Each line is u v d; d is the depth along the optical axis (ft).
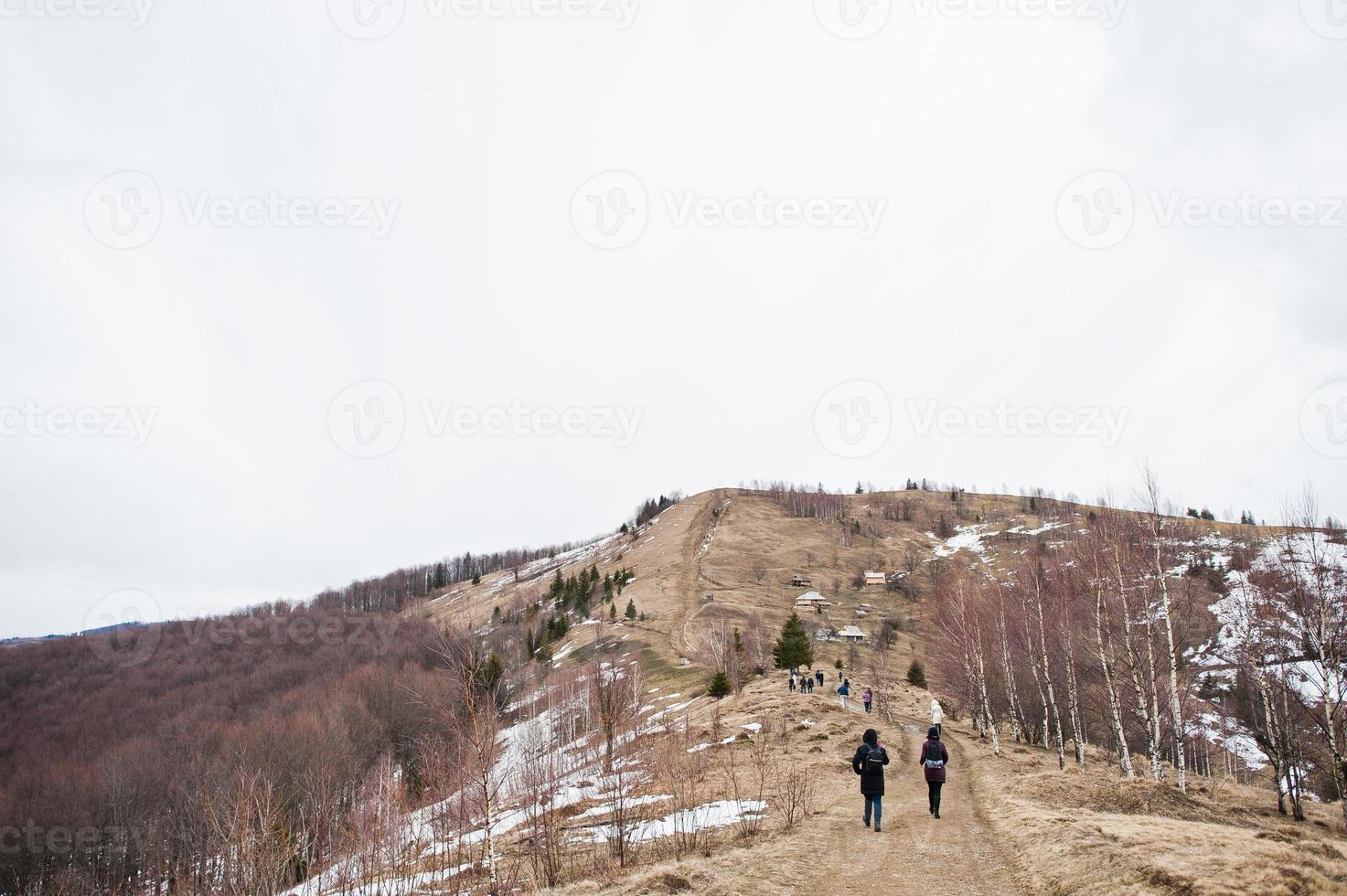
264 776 129.08
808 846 52.95
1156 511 94.48
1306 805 94.68
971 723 179.63
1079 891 40.55
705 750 113.19
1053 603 125.29
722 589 476.95
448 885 62.64
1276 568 90.99
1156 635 96.43
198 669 294.66
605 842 66.03
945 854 51.49
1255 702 104.47
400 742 144.05
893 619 418.92
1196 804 74.38
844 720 140.56
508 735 129.39
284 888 78.18
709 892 42.19
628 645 327.67
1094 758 125.80
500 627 329.52
